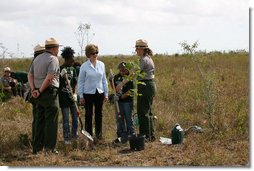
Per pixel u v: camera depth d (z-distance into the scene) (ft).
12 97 52.31
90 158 33.76
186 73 73.00
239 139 36.88
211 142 36.47
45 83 33.88
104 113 45.11
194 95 51.21
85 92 37.04
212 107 39.81
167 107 47.37
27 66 79.61
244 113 40.96
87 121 37.40
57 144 36.47
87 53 37.04
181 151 34.81
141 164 32.42
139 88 37.19
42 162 32.73
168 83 61.72
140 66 36.88
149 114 37.58
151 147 36.04
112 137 39.14
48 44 34.32
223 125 39.14
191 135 38.27
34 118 35.91
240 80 64.95
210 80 40.32
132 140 35.32
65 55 37.17
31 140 37.35
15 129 40.50
